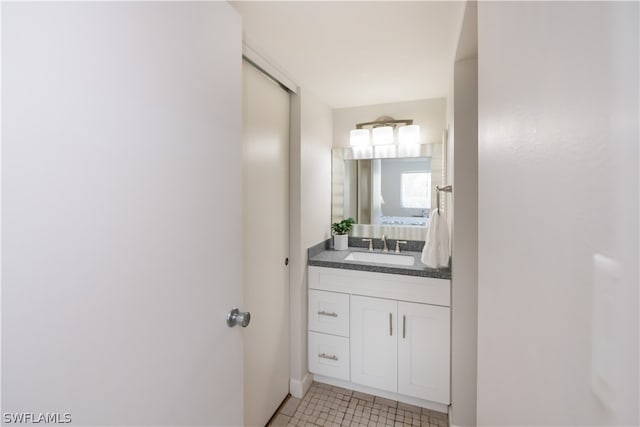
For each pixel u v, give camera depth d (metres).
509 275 0.49
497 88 0.55
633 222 0.22
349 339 1.96
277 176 1.78
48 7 0.49
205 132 0.84
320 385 2.06
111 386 0.59
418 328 1.80
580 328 0.28
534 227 0.39
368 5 1.13
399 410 1.81
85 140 0.54
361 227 2.53
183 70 0.76
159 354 0.70
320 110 2.26
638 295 0.21
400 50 1.49
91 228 0.55
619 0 0.23
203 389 0.84
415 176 2.39
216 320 0.89
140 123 0.64
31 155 0.47
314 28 1.29
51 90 0.49
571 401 0.30
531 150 0.40
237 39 1.00
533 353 0.39
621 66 0.23
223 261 0.92
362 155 2.49
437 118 2.29
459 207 1.56
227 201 0.94
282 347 1.86
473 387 1.58
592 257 0.26
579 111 0.28
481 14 0.68
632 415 0.22
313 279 2.03
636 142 0.21
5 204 0.44
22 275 0.46
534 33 0.38
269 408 1.71
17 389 0.45
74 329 0.52
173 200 0.73
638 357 0.21
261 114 1.59
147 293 0.66
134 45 0.63
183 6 0.76
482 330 0.66
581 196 0.28
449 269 1.81
